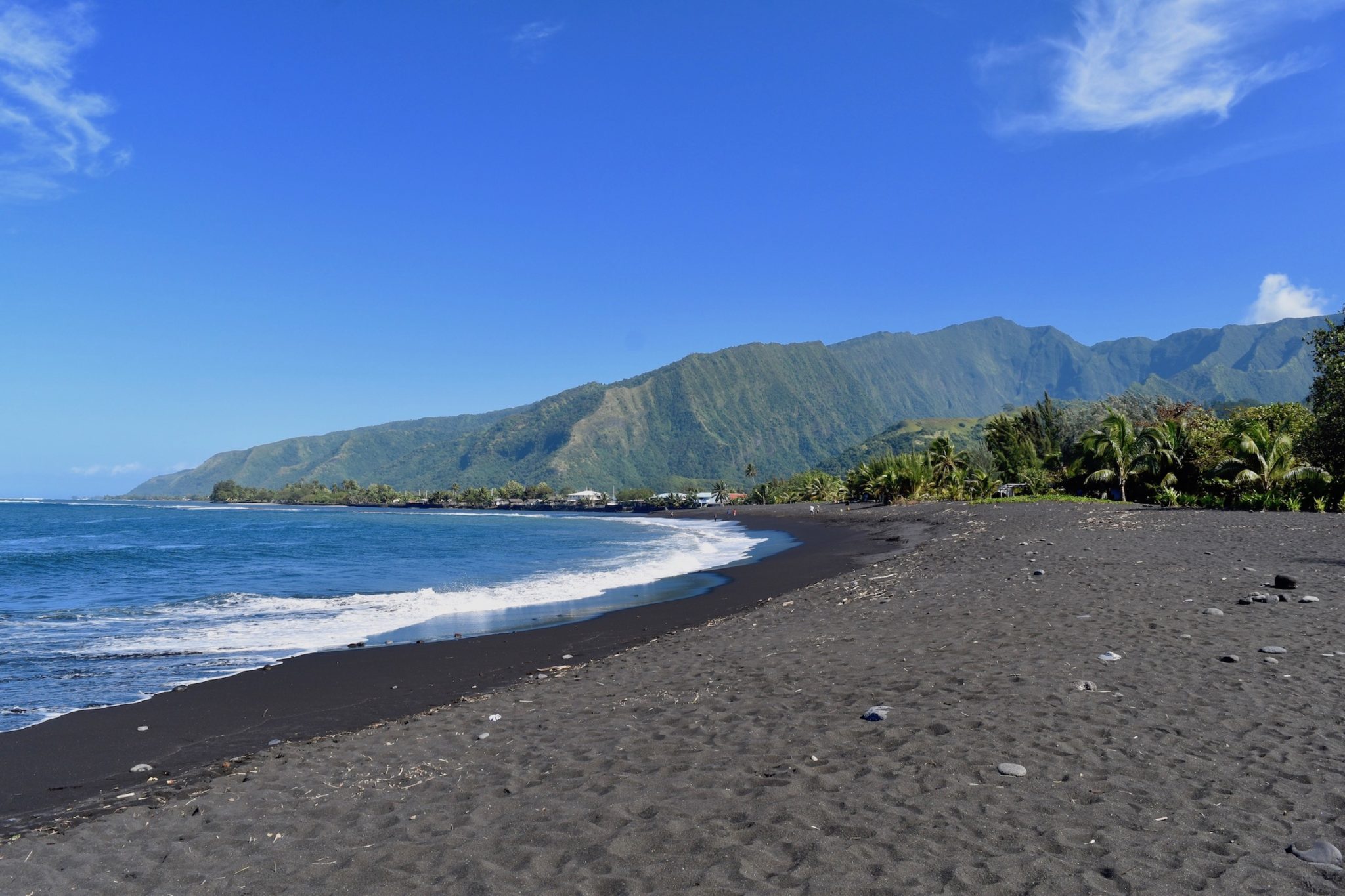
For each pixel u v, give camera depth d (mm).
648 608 18531
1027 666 8133
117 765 7645
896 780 5184
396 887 4262
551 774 6090
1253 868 3775
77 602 21328
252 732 8773
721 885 3898
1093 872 3803
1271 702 6473
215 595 22812
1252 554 17719
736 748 6270
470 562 35812
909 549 30250
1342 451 39000
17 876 4852
